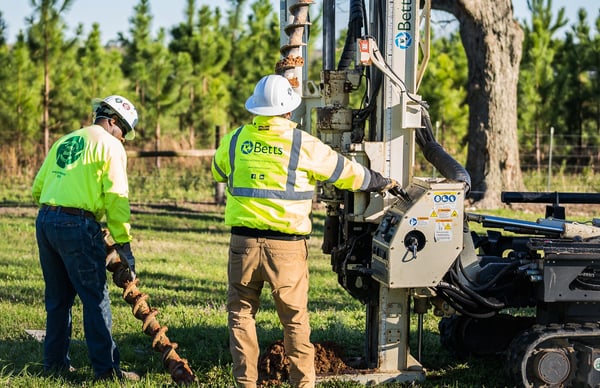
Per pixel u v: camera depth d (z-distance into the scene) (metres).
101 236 5.91
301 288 5.42
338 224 6.58
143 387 5.66
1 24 22.66
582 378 5.52
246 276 5.37
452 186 5.52
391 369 6.05
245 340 5.43
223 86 25.42
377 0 5.95
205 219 16.91
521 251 6.52
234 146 5.41
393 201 5.89
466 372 6.33
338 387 5.80
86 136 5.84
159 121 24.05
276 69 6.79
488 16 19.45
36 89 22.42
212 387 5.82
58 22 22.22
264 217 5.29
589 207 19.62
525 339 5.57
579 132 26.52
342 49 6.60
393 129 5.86
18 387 5.71
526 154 26.33
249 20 27.47
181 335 7.21
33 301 8.59
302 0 6.57
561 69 26.94
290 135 5.35
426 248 5.52
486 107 19.70
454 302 5.89
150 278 10.13
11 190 20.91
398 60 5.82
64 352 6.17
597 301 5.66
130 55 24.50
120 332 7.32
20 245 12.85
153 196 20.58
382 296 6.00
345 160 5.45
